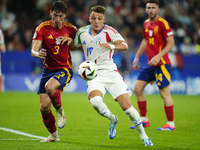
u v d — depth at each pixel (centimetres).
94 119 2858
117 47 1731
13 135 2027
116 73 1823
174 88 5538
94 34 1834
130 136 2102
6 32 5956
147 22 2483
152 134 2189
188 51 6372
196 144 1844
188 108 3725
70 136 2061
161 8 7588
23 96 4528
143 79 2494
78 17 6619
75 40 1898
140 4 7606
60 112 1839
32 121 2623
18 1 6788
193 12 8100
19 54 5303
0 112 3072
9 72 5275
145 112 2525
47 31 1848
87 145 1766
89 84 1811
